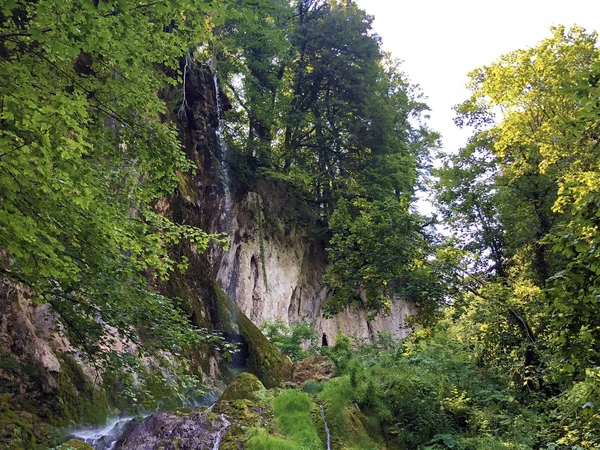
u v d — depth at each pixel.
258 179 24.70
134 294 6.62
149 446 8.02
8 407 6.86
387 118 27.70
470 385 12.52
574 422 9.05
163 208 14.12
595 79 4.66
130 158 7.82
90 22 4.64
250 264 22.75
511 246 16.84
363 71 28.33
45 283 6.01
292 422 8.95
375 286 13.16
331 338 26.03
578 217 5.05
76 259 6.06
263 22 24.61
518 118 18.69
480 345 14.96
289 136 28.00
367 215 14.29
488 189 16.98
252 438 7.90
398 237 12.83
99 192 5.70
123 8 4.65
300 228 26.42
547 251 16.52
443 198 17.19
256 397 9.66
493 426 10.83
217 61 22.44
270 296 23.17
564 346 5.30
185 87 18.06
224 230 20.62
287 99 26.69
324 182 27.17
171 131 7.96
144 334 9.28
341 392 10.62
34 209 5.14
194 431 8.25
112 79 6.94
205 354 13.66
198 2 5.00
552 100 17.27
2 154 4.10
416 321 12.97
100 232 6.07
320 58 28.27
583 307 5.02
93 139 6.78
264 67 25.61
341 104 27.91
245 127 26.78
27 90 4.29
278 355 16.34
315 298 26.61
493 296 13.27
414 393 11.25
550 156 15.76
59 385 8.12
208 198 18.97
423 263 13.05
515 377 13.54
